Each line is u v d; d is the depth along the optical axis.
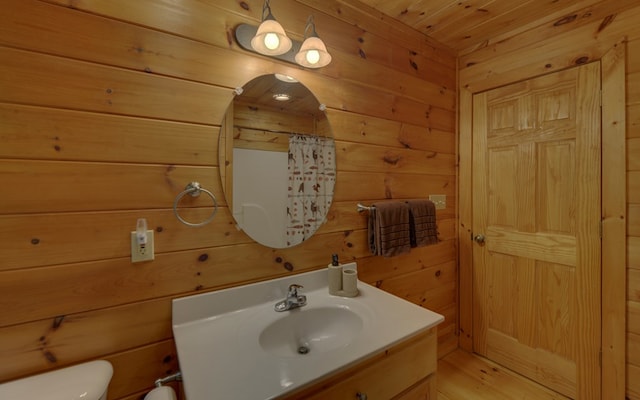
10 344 0.81
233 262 1.16
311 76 1.36
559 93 1.61
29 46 0.82
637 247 1.37
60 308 0.87
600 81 1.46
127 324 0.96
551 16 1.62
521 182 1.77
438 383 1.76
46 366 0.85
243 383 0.72
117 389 0.95
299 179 1.33
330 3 1.42
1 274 0.80
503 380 1.77
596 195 1.49
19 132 0.81
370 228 1.54
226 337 0.95
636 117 1.37
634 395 1.39
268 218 1.24
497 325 1.91
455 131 2.07
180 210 1.04
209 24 1.08
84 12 0.89
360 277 1.57
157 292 1.01
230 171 1.14
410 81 1.77
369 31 1.57
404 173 1.75
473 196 2.00
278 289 1.24
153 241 1.00
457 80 2.06
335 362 0.79
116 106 0.93
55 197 0.86
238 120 1.15
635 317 1.38
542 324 1.71
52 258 0.86
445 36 1.85
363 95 1.55
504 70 1.81
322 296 1.27
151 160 0.99
